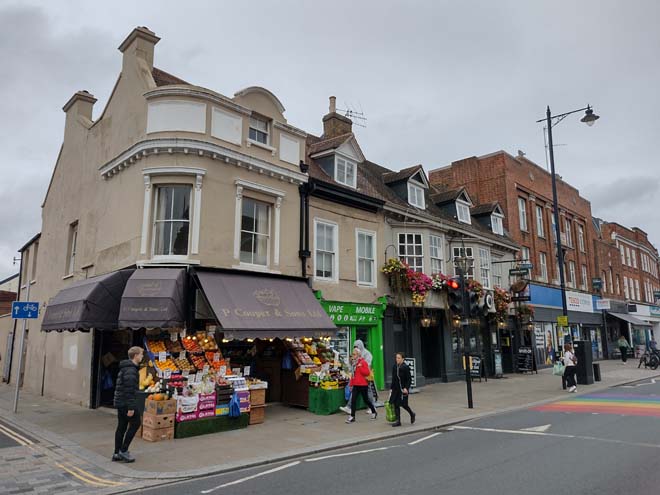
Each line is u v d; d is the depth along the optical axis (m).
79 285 12.19
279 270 13.59
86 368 13.74
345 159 17.25
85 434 9.70
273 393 13.74
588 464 7.17
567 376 16.80
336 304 15.17
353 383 11.30
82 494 6.19
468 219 23.81
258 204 13.64
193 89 12.18
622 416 11.53
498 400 14.64
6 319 23.23
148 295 10.48
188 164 11.92
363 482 6.49
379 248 17.48
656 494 5.72
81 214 15.69
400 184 20.00
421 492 5.98
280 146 14.20
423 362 19.92
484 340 22.52
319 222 15.27
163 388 9.54
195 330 11.52
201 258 11.77
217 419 9.98
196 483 6.69
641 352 37.84
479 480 6.46
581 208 36.75
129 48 14.08
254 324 11.12
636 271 45.91
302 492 6.12
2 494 6.17
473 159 29.30
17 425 10.73
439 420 11.30
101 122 15.11
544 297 28.22
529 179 30.28
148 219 11.87
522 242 28.23
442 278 18.31
